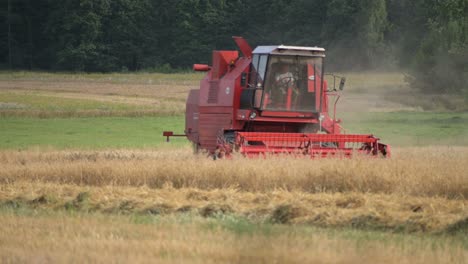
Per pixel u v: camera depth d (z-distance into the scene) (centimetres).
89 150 9762
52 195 5144
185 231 3744
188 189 5222
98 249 3325
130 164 5878
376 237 3691
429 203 4519
